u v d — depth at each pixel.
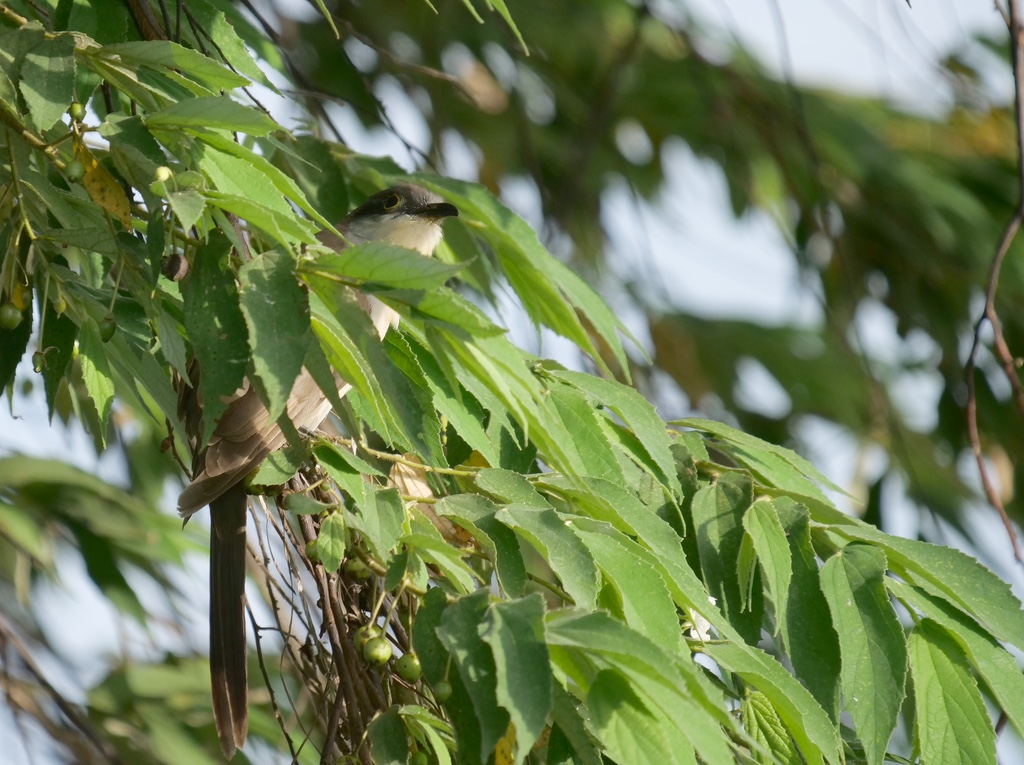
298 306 4.96
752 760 5.50
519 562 5.60
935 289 14.74
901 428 14.10
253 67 7.08
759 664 5.69
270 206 5.47
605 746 4.96
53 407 6.46
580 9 14.27
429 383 6.40
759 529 6.27
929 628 6.35
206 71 5.49
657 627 5.51
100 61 5.52
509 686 4.62
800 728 5.68
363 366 5.29
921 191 14.77
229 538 6.71
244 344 5.07
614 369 13.11
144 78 5.71
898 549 6.38
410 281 4.90
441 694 5.15
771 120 13.95
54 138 5.90
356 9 13.06
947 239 14.63
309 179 8.41
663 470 6.56
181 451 8.12
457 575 5.54
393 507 5.68
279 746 9.86
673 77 14.75
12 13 5.56
